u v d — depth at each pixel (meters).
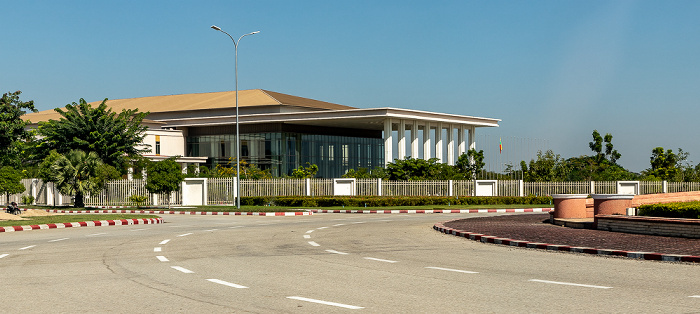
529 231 18.62
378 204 41.41
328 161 80.44
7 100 56.81
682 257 12.27
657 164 63.12
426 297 8.34
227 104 77.75
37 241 17.52
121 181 43.16
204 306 7.80
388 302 8.00
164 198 43.59
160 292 8.82
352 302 8.02
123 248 15.12
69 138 53.44
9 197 47.25
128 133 54.94
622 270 11.07
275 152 75.50
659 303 7.86
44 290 9.06
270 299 8.24
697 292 8.70
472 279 9.95
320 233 19.70
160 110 80.62
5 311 7.58
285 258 12.93
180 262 12.25
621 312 7.30
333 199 41.16
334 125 79.56
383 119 71.69
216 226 23.94
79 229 22.83
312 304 7.89
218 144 78.81
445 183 46.25
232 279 10.01
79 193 41.72
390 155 70.81
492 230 19.06
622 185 48.00
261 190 43.50
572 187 48.09
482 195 47.12
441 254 13.70
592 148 69.69
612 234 17.50
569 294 8.53
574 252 14.02
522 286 9.23
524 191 47.97
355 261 12.40
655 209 19.33
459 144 81.19
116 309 7.67
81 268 11.44
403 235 18.88
